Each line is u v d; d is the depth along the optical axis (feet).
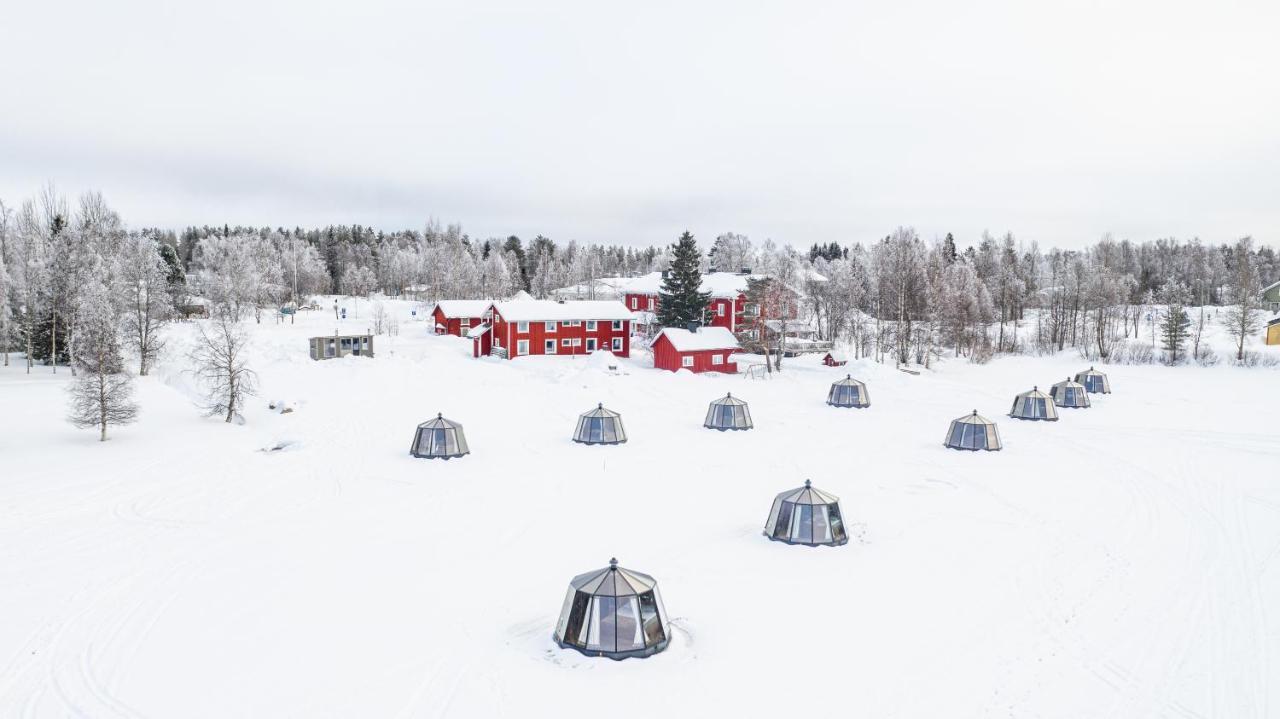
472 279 460.55
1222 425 138.72
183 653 53.62
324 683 49.65
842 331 326.03
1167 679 50.90
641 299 288.30
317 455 112.78
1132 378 203.62
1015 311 391.86
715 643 56.08
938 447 121.80
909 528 82.69
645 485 99.25
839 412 151.74
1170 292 400.06
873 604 63.05
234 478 100.32
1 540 75.92
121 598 62.90
